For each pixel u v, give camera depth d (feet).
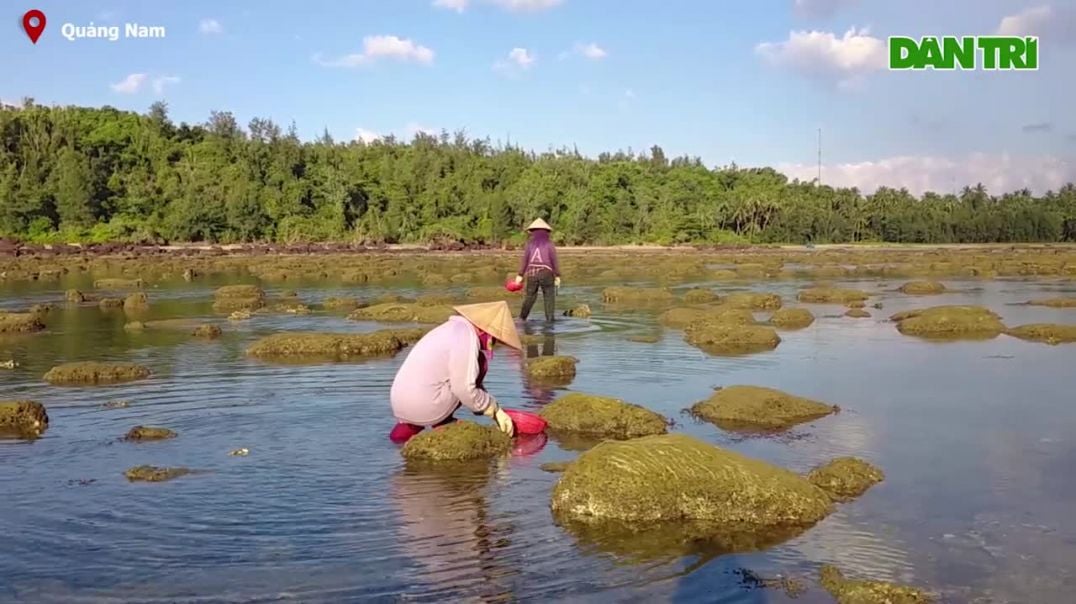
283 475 23.44
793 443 26.58
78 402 32.42
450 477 23.29
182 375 37.83
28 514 20.52
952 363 40.91
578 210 216.95
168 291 84.23
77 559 17.95
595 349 45.32
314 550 18.38
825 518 20.29
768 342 47.01
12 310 65.46
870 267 125.80
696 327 52.60
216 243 189.67
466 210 220.64
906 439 27.04
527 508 20.95
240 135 238.07
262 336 50.93
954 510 20.72
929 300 74.23
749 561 17.94
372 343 44.62
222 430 28.12
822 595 16.37
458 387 26.55
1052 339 48.62
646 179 249.75
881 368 39.58
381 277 104.99
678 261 137.39
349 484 22.71
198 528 19.62
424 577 17.07
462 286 91.40
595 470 21.06
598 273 113.39
